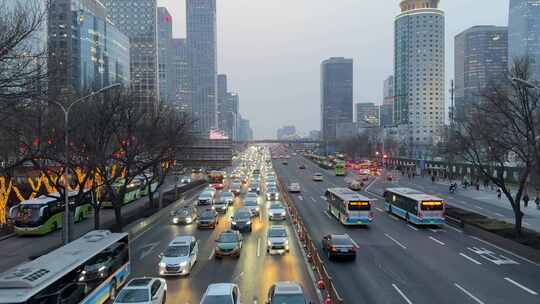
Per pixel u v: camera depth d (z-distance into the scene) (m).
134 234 34.62
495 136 34.53
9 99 18.72
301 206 50.22
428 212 35.81
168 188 69.94
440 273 22.81
